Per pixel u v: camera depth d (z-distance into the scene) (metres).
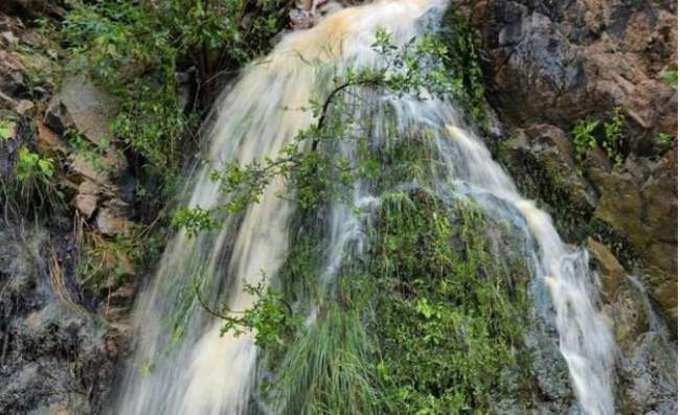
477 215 3.92
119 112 4.74
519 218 4.14
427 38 4.62
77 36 4.84
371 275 3.66
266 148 4.64
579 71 4.73
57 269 4.01
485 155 4.62
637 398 3.75
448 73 4.71
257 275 4.01
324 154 4.16
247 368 3.53
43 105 4.60
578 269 4.11
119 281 4.22
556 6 4.94
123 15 4.75
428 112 4.62
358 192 4.08
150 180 4.68
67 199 4.27
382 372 3.30
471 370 3.37
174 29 4.84
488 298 3.63
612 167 4.58
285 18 5.91
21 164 3.93
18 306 3.73
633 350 3.95
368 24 5.66
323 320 3.47
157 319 4.12
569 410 3.40
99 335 3.93
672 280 4.24
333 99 4.36
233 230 4.22
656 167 4.43
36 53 4.89
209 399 3.57
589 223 4.45
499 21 4.94
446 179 4.23
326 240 3.93
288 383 3.26
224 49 5.14
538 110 4.79
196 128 4.98
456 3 5.19
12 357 3.62
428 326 3.47
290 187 4.08
